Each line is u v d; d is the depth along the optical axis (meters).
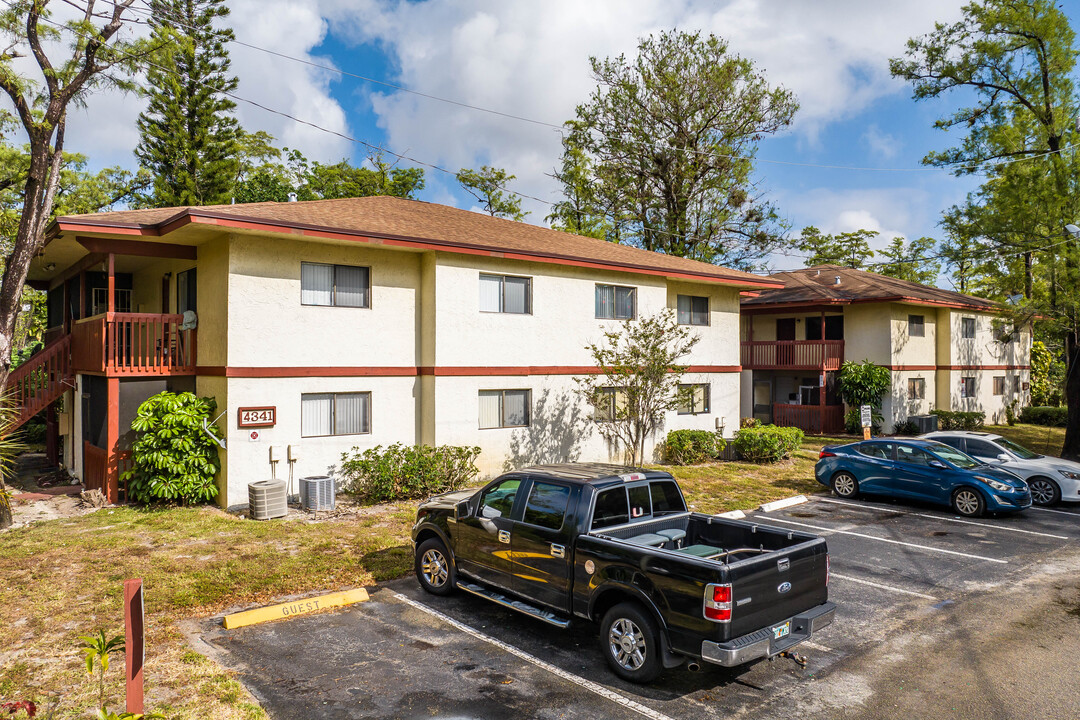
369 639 7.37
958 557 10.98
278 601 8.48
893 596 9.05
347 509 13.34
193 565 9.63
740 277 21.28
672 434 20.16
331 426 14.59
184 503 13.31
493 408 16.56
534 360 17.14
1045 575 10.01
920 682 6.46
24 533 11.26
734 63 34.62
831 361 28.12
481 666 6.71
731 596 5.59
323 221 13.98
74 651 6.84
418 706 5.88
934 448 15.03
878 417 27.55
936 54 24.09
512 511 7.67
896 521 13.63
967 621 8.12
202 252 14.26
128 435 13.80
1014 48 23.16
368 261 15.00
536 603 7.30
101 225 12.69
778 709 5.90
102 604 8.14
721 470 18.98
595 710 5.85
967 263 31.28
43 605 8.10
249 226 12.48
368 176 48.59
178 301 15.91
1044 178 22.16
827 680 6.49
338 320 14.55
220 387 13.39
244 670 6.57
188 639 7.29
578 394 18.11
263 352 13.51
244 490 13.28
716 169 36.69
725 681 6.45
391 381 15.38
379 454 14.97
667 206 38.25
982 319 32.81
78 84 12.84
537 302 17.20
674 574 5.90
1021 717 5.80
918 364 29.22
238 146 33.94
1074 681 6.49
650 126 36.66
